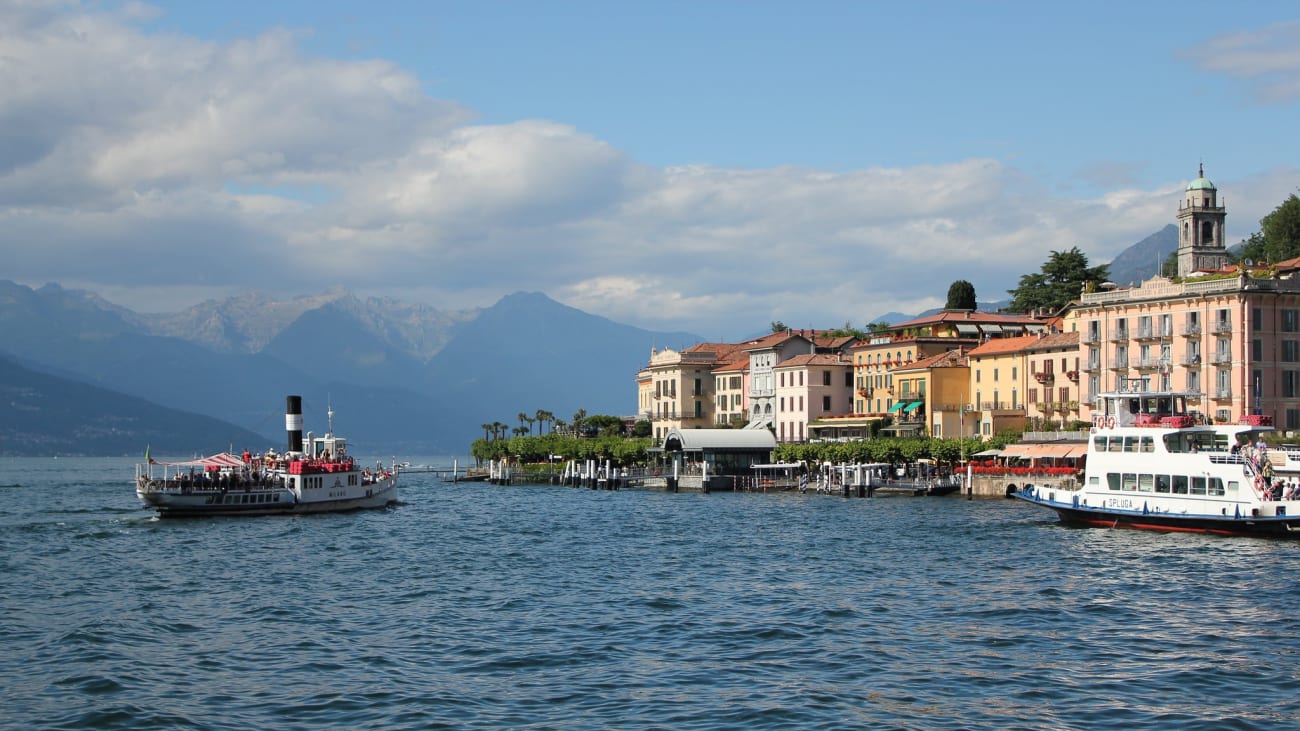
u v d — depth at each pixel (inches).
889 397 7445.9
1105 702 1635.1
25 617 2325.3
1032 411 6363.2
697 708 1615.4
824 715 1577.3
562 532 4116.6
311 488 4953.3
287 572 2987.2
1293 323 5113.2
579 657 1929.1
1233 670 1809.8
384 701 1659.7
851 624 2191.2
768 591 2593.5
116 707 1631.4
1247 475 3435.0
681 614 2311.8
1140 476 3678.6
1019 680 1755.7
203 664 1889.8
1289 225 7529.5
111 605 2464.3
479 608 2405.3
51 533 4065.0
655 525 4362.7
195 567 3100.4
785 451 6943.9
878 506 5152.6
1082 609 2325.3
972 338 7495.1
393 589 2679.6
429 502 6048.2
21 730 1536.7
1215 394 5137.8
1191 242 6299.2
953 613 2295.8
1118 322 5644.7
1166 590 2544.3
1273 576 2733.8
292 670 1846.7
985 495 5541.3
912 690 1702.8
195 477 4781.0
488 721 1563.7
